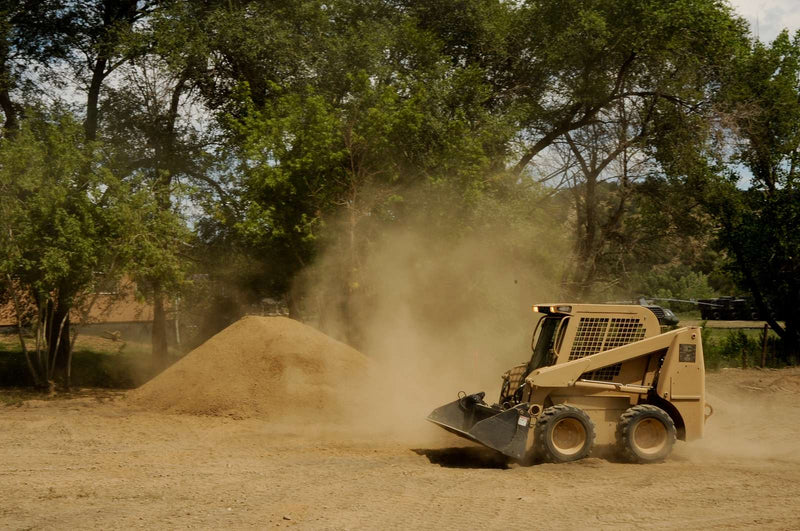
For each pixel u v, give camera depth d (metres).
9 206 17.25
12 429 12.87
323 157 19.66
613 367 10.26
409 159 21.50
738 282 30.70
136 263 18.36
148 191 19.03
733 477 9.09
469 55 28.69
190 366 15.78
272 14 24.33
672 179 28.20
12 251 17.08
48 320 20.52
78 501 7.86
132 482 8.77
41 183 17.66
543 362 10.72
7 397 17.36
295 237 19.78
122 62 24.66
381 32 24.72
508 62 29.20
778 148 28.59
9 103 24.14
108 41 24.16
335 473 9.31
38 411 15.12
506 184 23.56
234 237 23.03
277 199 19.81
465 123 22.27
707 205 29.02
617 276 29.25
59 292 18.14
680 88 26.86
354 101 21.53
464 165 21.50
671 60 26.84
